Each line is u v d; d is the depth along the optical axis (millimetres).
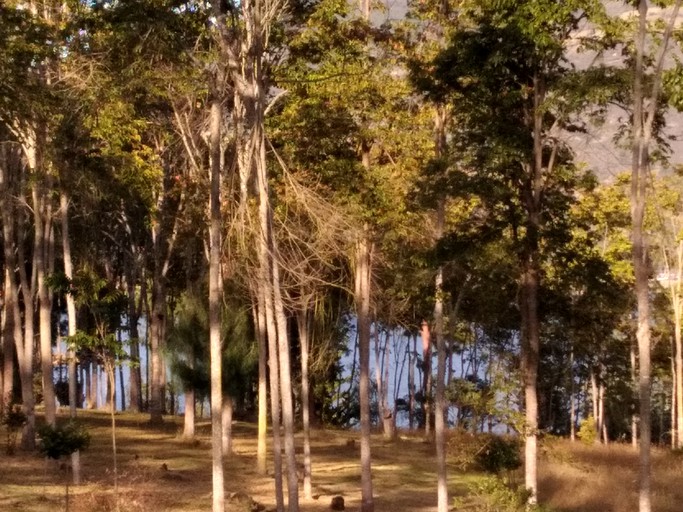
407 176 18734
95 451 25062
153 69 16609
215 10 15008
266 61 17141
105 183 22062
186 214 26016
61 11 19812
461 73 16766
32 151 21047
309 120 18328
